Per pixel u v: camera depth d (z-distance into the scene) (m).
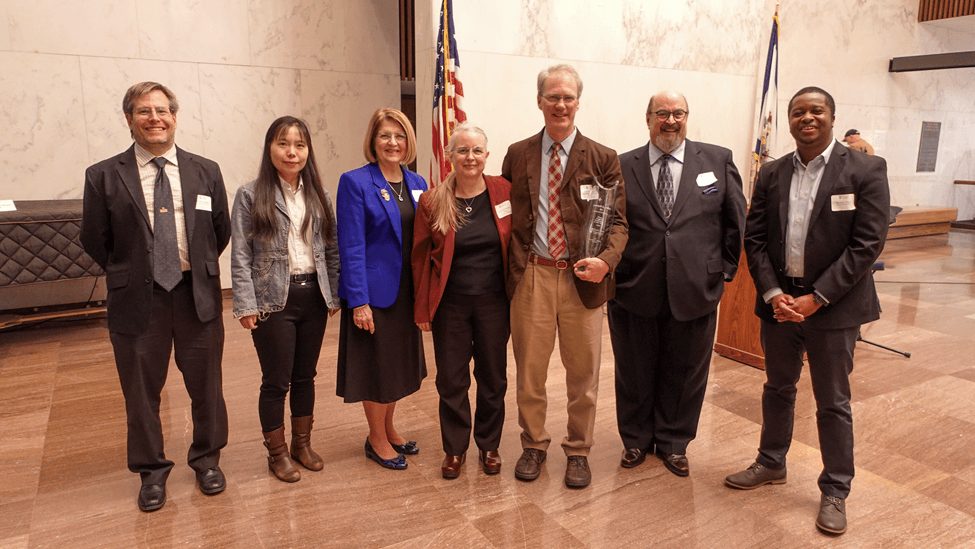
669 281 2.76
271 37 6.36
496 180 2.73
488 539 2.45
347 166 6.95
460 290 2.73
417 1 5.63
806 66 9.59
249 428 3.47
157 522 2.57
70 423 3.54
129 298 2.54
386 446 3.06
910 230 11.08
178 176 2.61
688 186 2.78
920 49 11.12
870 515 2.62
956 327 5.55
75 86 5.61
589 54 6.37
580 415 2.85
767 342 2.74
